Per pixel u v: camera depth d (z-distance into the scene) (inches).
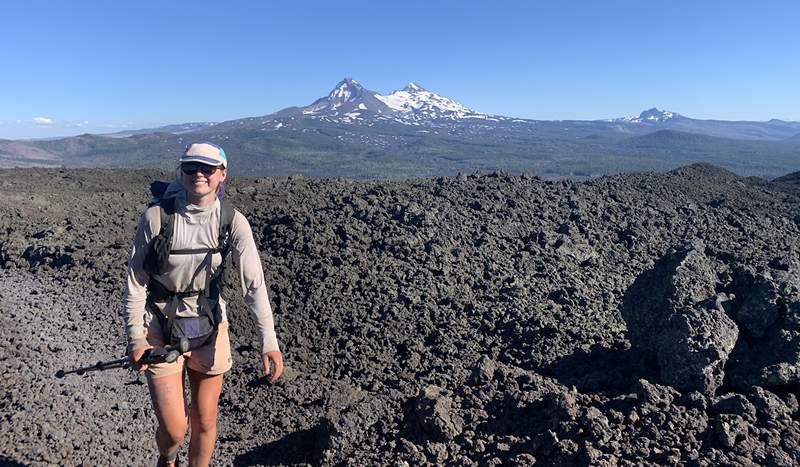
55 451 126.7
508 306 225.8
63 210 370.9
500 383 144.4
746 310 142.3
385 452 126.5
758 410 117.3
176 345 89.0
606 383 145.1
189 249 88.0
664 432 113.7
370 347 203.3
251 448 141.7
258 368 180.5
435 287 244.2
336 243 286.4
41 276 269.6
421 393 137.3
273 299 243.3
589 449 109.4
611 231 328.8
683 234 332.5
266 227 314.2
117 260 282.5
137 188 473.1
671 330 141.7
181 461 125.3
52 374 166.2
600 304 231.1
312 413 155.1
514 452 118.2
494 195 361.1
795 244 315.3
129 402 157.6
